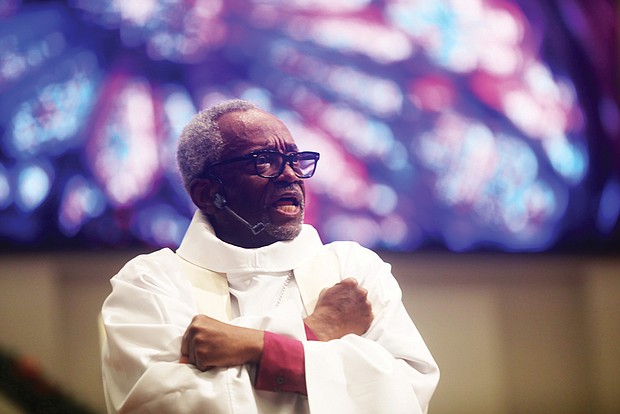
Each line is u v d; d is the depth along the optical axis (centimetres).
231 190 411
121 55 728
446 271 775
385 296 389
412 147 766
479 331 776
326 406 331
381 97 767
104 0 732
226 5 753
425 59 781
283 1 764
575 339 798
